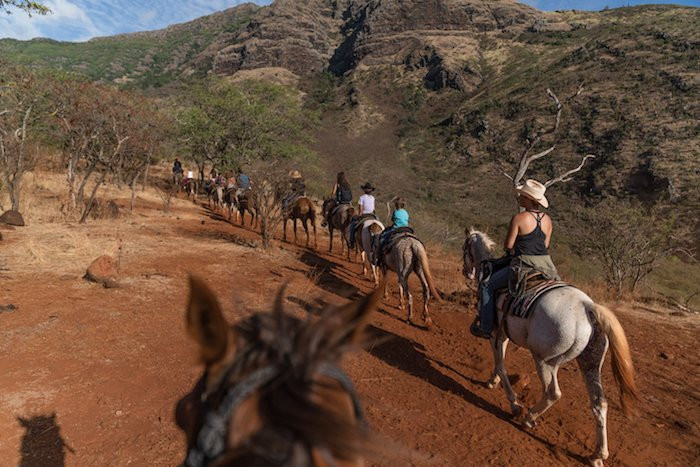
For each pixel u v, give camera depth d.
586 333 4.75
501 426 5.55
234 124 30.62
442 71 139.88
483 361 7.45
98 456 4.46
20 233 12.50
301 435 1.18
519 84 120.69
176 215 20.06
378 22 178.12
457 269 13.89
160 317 7.77
